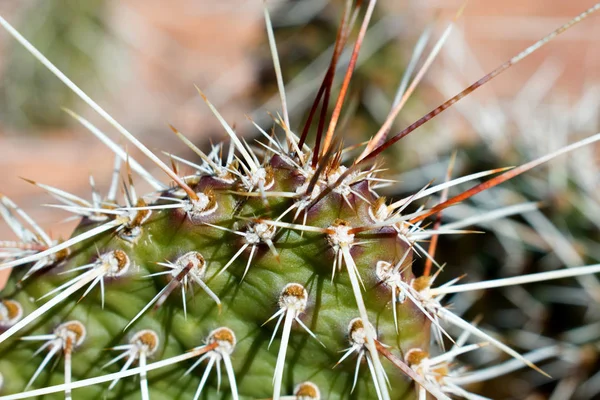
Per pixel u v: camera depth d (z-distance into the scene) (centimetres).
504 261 26
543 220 25
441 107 18
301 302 18
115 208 19
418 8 37
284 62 37
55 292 19
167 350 19
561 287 25
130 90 64
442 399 18
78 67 59
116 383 19
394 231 18
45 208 42
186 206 18
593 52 73
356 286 17
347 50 34
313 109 18
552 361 25
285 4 37
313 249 18
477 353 25
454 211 26
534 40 75
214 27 82
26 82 58
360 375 18
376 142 19
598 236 25
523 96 41
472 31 76
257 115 38
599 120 31
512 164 27
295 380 18
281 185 18
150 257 19
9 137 58
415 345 18
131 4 83
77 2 59
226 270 18
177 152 52
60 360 19
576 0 80
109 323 19
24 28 58
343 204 18
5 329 19
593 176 26
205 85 70
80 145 56
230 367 18
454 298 26
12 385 19
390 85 33
